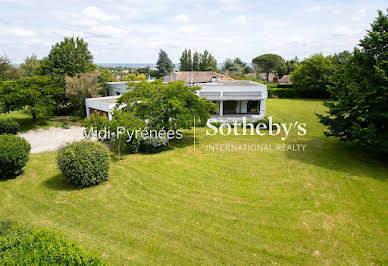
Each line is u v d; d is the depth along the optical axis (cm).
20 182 1322
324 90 5078
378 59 1541
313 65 4969
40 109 2478
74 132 2419
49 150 1870
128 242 831
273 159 1633
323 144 1939
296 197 1138
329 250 798
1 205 1091
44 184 1295
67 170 1202
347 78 1675
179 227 915
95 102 2533
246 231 892
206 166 1525
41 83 2708
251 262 748
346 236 866
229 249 802
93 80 3077
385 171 1403
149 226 921
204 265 734
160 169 1481
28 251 496
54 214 1012
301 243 831
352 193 1170
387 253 785
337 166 1491
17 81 2553
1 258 471
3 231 725
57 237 547
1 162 1304
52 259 479
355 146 1856
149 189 1226
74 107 3127
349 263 745
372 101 1461
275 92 5316
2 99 2345
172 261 747
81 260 494
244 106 3241
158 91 1906
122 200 1119
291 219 967
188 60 8900
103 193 1188
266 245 821
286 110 3612
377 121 1602
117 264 727
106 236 862
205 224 934
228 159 1645
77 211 1030
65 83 3081
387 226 920
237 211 1024
